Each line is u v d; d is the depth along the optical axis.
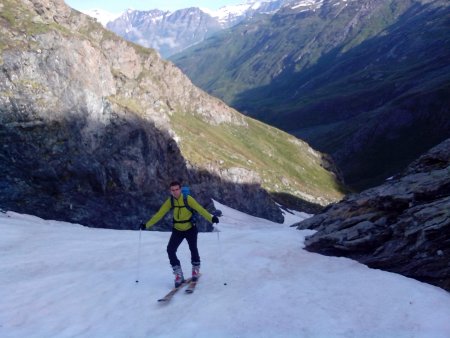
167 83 136.50
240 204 91.19
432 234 13.80
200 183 86.25
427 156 18.44
